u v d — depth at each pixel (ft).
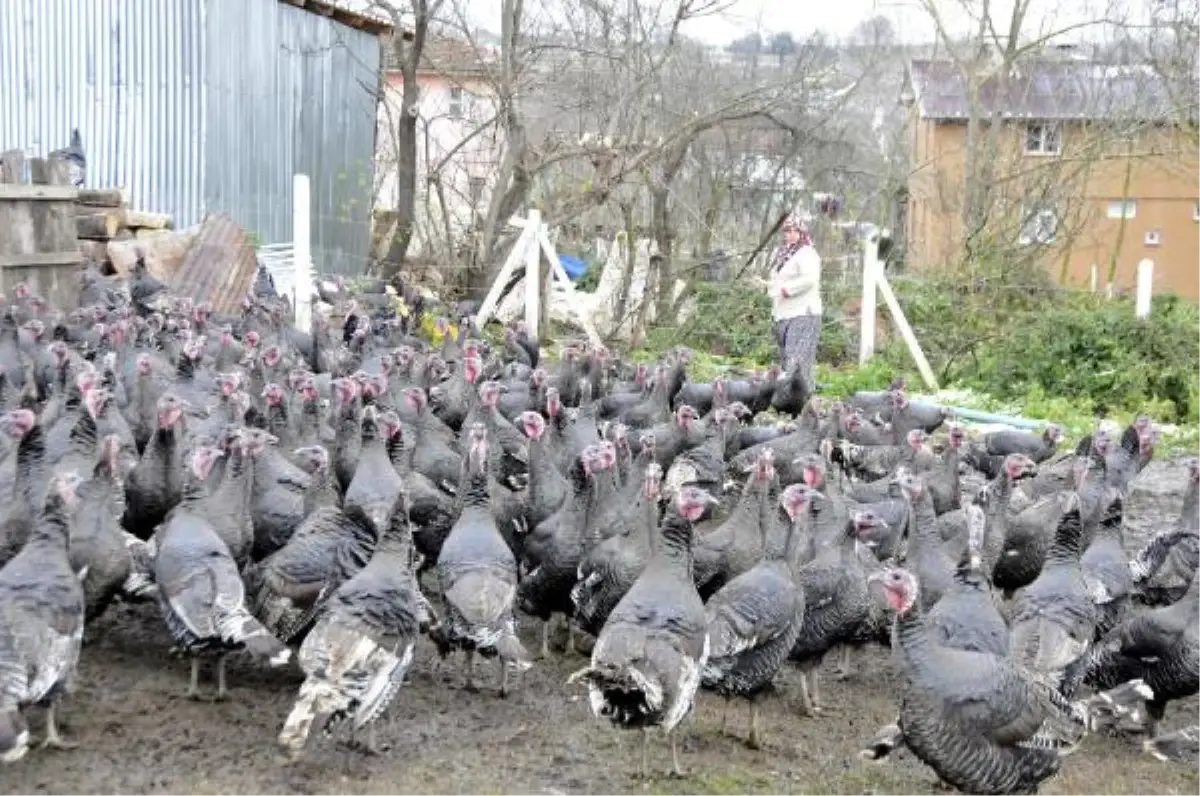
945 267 98.99
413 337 71.26
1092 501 37.40
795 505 28.73
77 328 54.24
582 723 30.25
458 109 111.75
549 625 36.45
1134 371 75.00
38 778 25.63
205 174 82.89
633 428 48.80
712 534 33.35
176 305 58.90
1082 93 135.13
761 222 113.29
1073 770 29.12
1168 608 30.04
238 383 41.60
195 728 28.37
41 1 82.64
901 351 84.69
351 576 29.27
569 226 116.98
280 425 40.52
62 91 82.99
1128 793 27.99
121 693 29.99
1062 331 77.87
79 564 29.30
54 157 66.85
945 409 61.00
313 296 74.59
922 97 147.23
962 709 23.84
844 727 31.19
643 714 24.80
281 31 92.02
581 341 81.87
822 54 112.47
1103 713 27.94
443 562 30.30
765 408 61.11
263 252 84.43
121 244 72.54
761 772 28.09
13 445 34.42
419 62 96.78
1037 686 25.08
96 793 25.23
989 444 53.47
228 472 31.89
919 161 142.31
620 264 99.50
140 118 82.84
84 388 37.29
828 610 30.78
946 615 26.48
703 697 32.45
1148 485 58.75
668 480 42.14
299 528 30.55
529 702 31.45
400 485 31.24
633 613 25.77
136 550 31.40
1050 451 52.80
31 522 30.55
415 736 28.99
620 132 96.48
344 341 64.95
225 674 31.22
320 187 99.09
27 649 24.45
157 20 82.02
